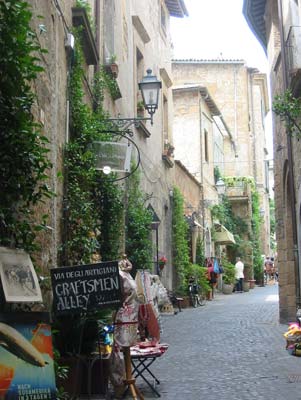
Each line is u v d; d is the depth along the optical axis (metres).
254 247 43.41
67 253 9.29
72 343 7.69
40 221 7.59
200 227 29.64
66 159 9.58
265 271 51.22
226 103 47.22
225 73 47.44
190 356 10.99
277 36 17.41
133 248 16.34
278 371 9.33
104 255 12.38
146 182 19.75
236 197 40.47
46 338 5.03
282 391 7.86
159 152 22.42
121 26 16.94
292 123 12.53
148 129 20.48
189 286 23.97
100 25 13.83
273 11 17.42
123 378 7.64
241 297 29.72
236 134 47.28
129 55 18.33
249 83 49.56
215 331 14.79
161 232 22.06
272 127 18.09
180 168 26.81
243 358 10.63
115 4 15.96
